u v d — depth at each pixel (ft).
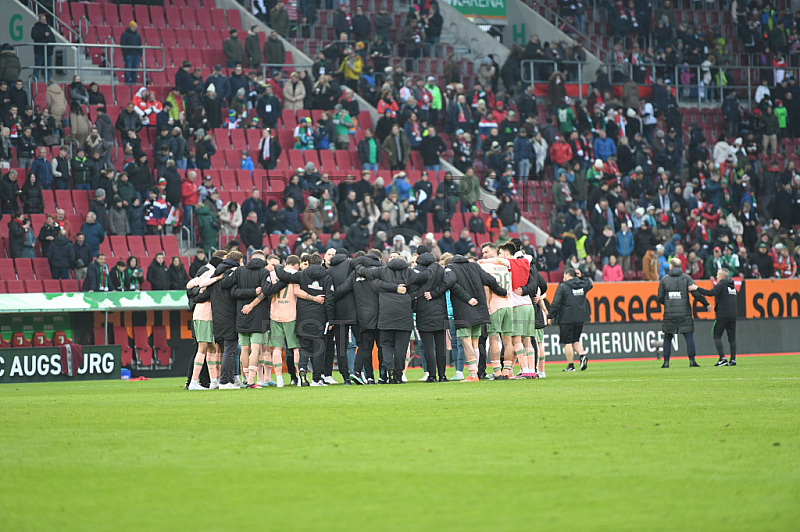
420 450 75.46
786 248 325.62
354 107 331.77
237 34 330.34
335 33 358.64
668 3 426.92
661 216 323.57
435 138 326.24
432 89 338.75
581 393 129.59
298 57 361.92
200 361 158.92
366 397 126.41
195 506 56.29
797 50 434.71
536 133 333.01
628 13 411.95
